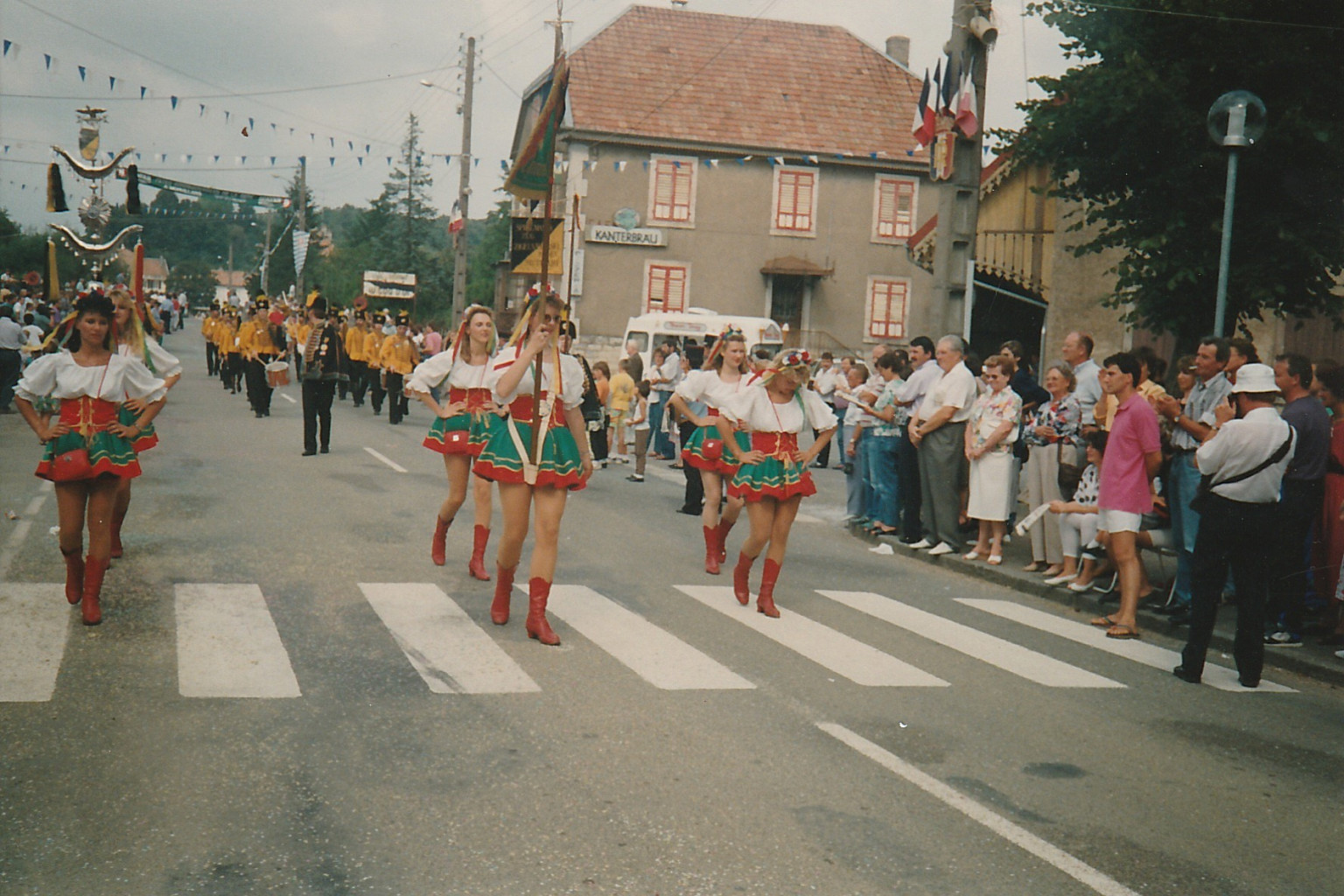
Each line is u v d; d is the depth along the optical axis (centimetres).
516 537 725
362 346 2667
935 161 1388
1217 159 1376
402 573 884
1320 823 495
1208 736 615
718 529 992
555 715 571
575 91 3691
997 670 722
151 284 12862
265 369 2045
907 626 831
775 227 3759
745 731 564
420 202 9250
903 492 1209
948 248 1387
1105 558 977
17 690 568
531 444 709
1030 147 1502
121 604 740
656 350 2028
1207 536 734
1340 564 859
